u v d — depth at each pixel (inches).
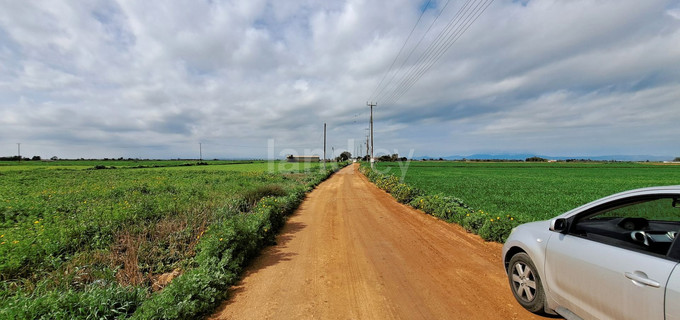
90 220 306.7
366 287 171.6
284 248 254.8
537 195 685.9
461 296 157.8
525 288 141.1
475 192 737.0
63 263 198.8
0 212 353.7
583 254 108.7
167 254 235.5
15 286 170.7
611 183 1126.4
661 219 119.1
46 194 545.0
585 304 106.7
